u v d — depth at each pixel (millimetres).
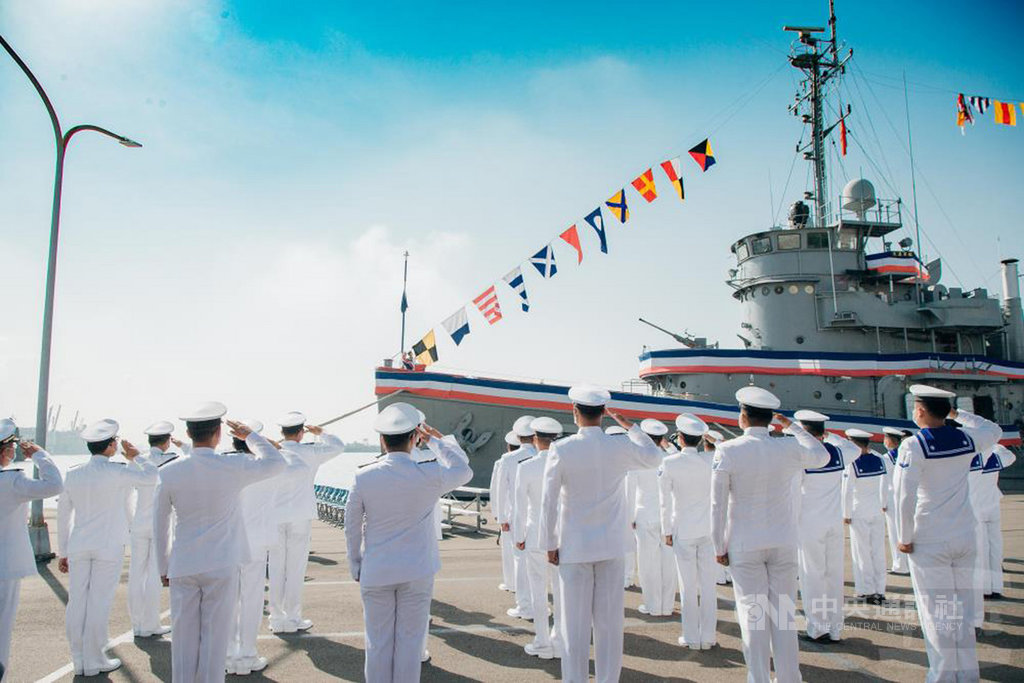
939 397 4863
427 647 6254
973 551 4832
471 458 18250
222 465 4332
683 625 6266
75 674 5492
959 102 12680
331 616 7344
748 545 4625
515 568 7477
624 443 4711
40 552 10547
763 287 20094
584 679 4508
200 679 4168
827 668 5535
